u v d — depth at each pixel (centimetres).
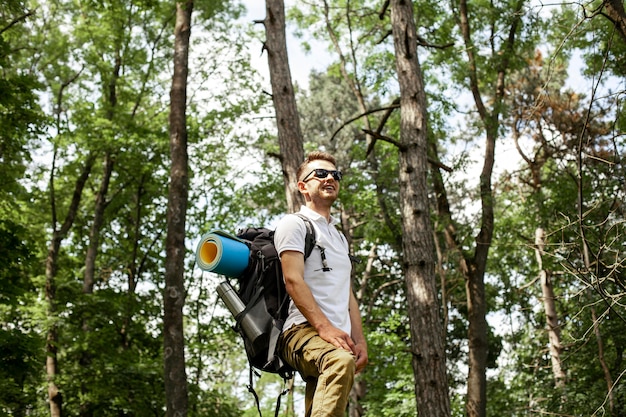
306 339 327
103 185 2284
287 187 1146
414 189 1189
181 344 1353
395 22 1273
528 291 2502
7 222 1501
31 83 1530
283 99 1185
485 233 1709
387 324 2227
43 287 2156
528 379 2127
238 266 347
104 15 2112
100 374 1956
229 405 2159
